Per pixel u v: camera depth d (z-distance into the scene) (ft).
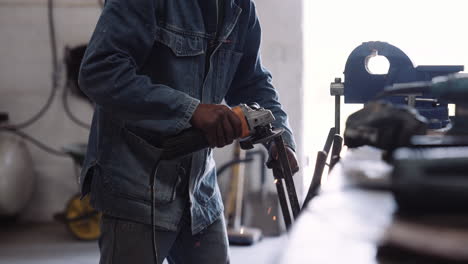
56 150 16.01
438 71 6.06
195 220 5.52
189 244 5.74
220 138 4.81
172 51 5.13
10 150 14.73
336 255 2.39
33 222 16.02
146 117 4.85
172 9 5.09
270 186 14.71
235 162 13.32
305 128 14.83
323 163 4.43
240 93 6.23
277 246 13.51
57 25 15.70
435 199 2.78
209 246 5.75
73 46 15.70
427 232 2.55
